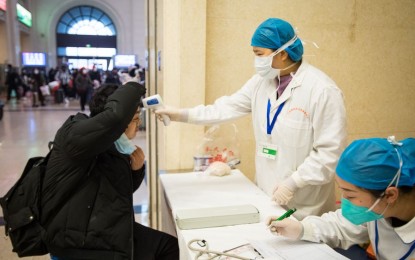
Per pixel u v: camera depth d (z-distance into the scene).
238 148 2.42
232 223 1.39
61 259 1.36
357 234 1.27
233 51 2.38
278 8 2.43
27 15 17.11
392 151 0.96
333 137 1.49
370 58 2.73
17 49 15.38
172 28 2.16
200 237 1.28
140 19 18.36
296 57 1.60
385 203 0.98
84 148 1.23
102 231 1.33
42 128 7.48
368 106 2.81
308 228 1.25
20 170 4.58
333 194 1.80
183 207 1.55
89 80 10.42
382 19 2.69
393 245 1.09
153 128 2.78
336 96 1.53
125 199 1.41
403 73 2.84
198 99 2.25
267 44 1.56
